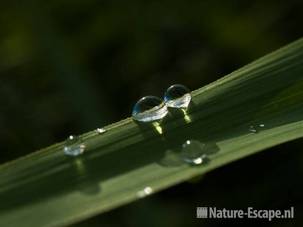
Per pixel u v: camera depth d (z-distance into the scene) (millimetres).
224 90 72
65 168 65
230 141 67
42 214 62
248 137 67
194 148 67
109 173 65
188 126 69
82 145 67
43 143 114
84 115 115
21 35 125
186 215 107
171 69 125
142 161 66
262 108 70
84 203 62
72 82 116
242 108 70
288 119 69
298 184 108
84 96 116
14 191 64
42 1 121
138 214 104
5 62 124
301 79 71
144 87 124
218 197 109
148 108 70
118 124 68
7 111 115
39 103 119
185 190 110
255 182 110
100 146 67
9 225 62
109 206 62
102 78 125
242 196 109
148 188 63
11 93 118
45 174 65
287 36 124
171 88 73
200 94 72
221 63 124
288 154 111
